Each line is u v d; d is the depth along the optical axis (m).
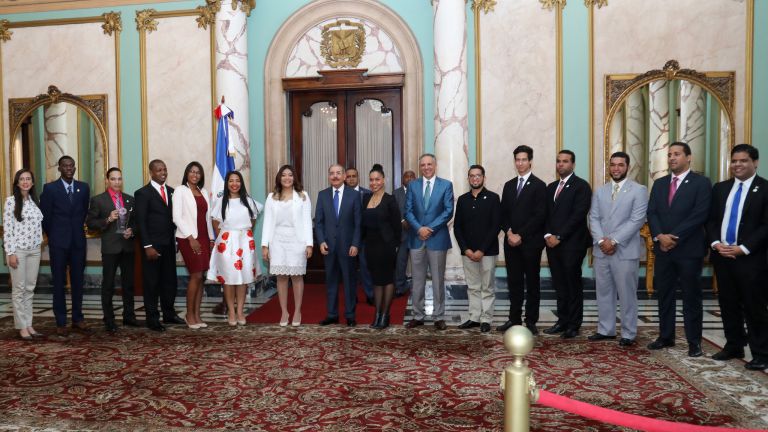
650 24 7.06
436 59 7.02
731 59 6.98
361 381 3.76
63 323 5.33
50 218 5.25
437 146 7.00
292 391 3.57
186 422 3.10
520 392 1.66
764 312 3.90
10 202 4.95
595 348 4.55
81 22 8.03
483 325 5.16
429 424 3.04
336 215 5.44
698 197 4.23
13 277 4.98
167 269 5.59
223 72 7.48
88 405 3.37
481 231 5.14
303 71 7.96
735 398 3.38
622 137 7.16
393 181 8.06
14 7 8.16
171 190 5.58
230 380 3.80
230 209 5.41
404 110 7.77
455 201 6.90
